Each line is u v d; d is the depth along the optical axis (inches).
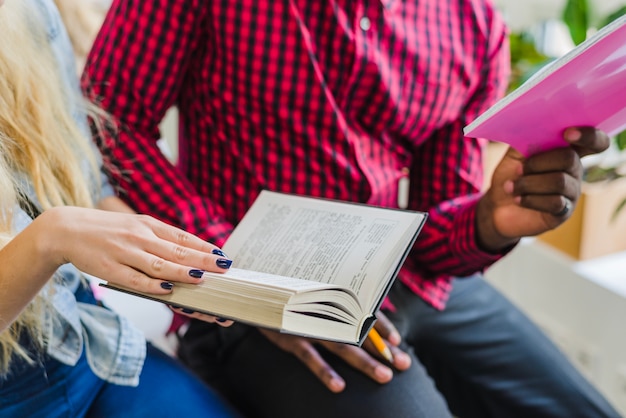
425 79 38.3
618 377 52.3
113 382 34.2
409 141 41.1
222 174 39.5
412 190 44.8
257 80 36.2
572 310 55.7
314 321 23.3
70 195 34.6
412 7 37.6
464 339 42.5
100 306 37.5
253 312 22.7
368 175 38.1
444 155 42.4
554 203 32.2
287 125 37.0
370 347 36.4
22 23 32.5
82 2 56.3
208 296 23.6
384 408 34.0
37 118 32.6
